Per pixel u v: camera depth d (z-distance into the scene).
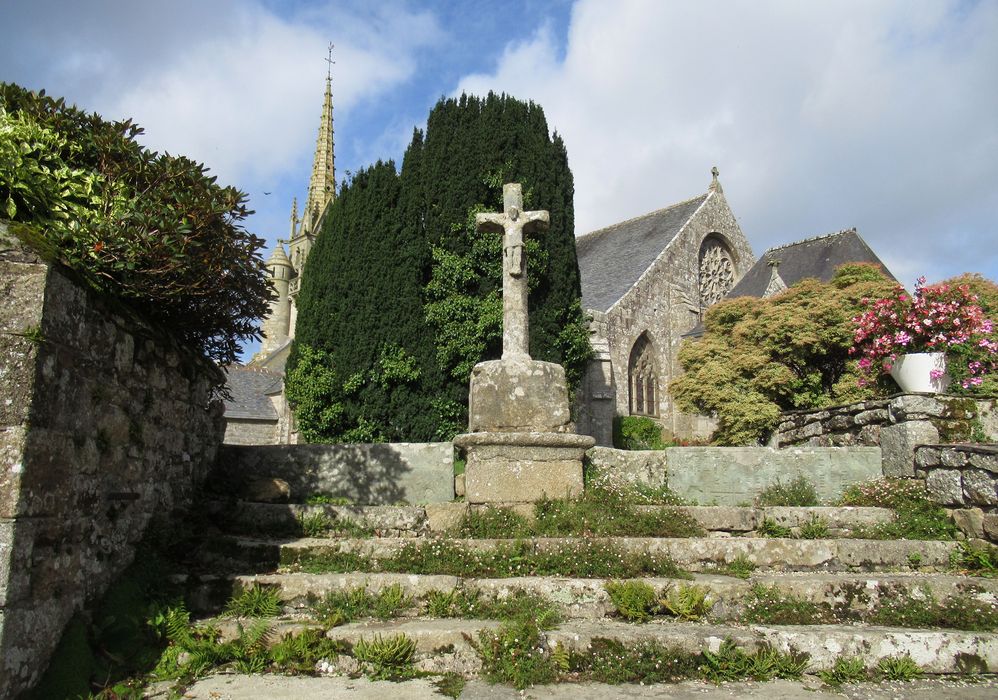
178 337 6.46
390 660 4.41
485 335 14.52
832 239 29.95
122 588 4.82
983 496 6.31
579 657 4.43
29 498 3.79
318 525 6.45
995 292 14.16
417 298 14.94
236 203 5.68
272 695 4.02
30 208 4.71
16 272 3.99
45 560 3.95
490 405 7.23
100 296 4.76
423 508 6.71
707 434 29.45
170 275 5.28
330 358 14.88
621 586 5.12
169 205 5.12
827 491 7.70
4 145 4.65
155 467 5.76
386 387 14.66
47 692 3.83
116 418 4.99
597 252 38.50
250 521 6.43
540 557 5.70
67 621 4.19
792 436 10.14
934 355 7.71
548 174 16.17
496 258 15.18
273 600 5.05
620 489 7.33
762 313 17.69
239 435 35.00
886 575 5.47
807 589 5.16
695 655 4.44
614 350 29.67
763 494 7.63
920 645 4.54
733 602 5.12
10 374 3.84
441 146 15.66
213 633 4.63
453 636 4.53
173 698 3.95
